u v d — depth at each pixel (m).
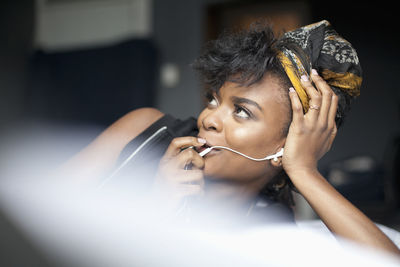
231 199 1.00
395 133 3.88
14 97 3.88
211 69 0.93
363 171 2.75
